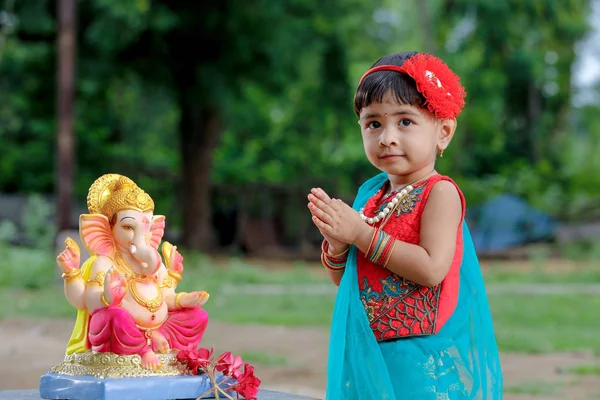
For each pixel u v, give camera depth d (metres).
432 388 2.51
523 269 18.70
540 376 6.61
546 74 29.00
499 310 11.77
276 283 16.06
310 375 6.55
